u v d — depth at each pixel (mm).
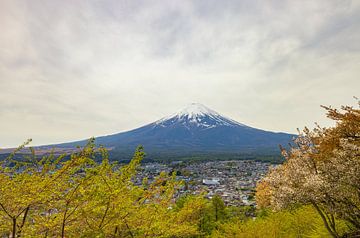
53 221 6281
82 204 6426
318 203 9805
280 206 9969
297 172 10195
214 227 21141
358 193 9039
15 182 5902
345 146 9086
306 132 11164
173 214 10445
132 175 7191
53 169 6258
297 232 13719
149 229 8141
